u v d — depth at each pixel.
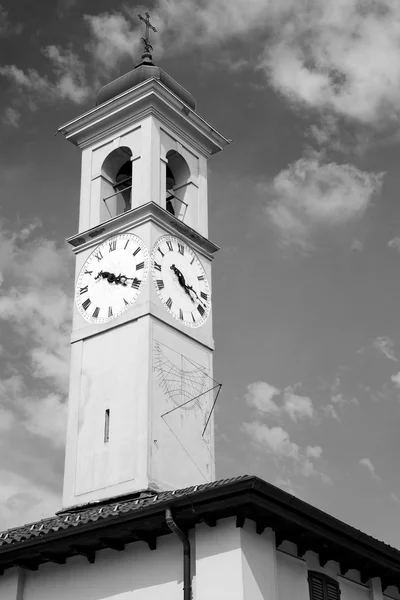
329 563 26.91
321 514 24.19
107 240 36.03
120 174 39.28
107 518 24.11
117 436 32.66
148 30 40.53
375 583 28.17
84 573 25.80
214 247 37.41
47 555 25.75
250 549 23.44
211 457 33.94
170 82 38.69
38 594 26.36
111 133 38.22
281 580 24.70
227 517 23.52
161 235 35.50
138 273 34.75
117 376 33.62
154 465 31.77
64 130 38.97
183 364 34.34
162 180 36.69
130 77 38.47
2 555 26.14
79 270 36.31
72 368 34.88
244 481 22.23
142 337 33.53
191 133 39.00
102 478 32.34
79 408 34.03
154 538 24.86
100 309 35.09
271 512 23.27
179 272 35.69
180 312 35.06
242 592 22.70
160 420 32.59
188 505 23.17
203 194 38.66
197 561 23.59
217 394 34.59
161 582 24.44
